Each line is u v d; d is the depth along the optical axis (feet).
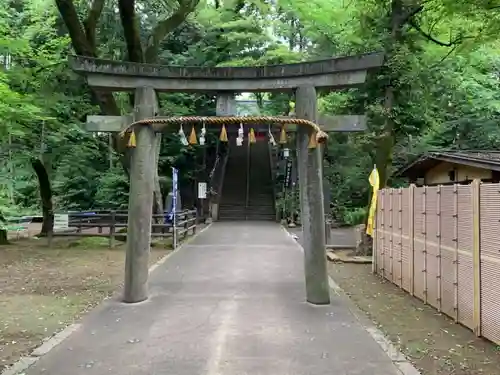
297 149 26.25
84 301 26.00
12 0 53.98
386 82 40.06
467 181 36.73
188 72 26.27
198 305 24.79
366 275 34.81
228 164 109.19
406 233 28.81
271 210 90.02
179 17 53.78
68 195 79.92
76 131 55.67
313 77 25.77
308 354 17.37
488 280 18.89
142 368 15.99
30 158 52.34
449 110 57.06
